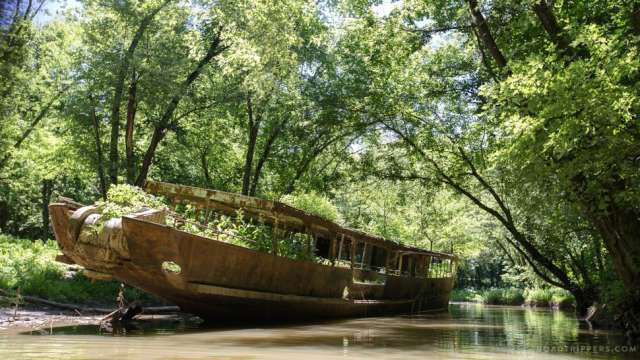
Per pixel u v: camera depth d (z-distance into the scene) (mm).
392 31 16719
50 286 16031
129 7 20953
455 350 9383
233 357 7441
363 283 18438
